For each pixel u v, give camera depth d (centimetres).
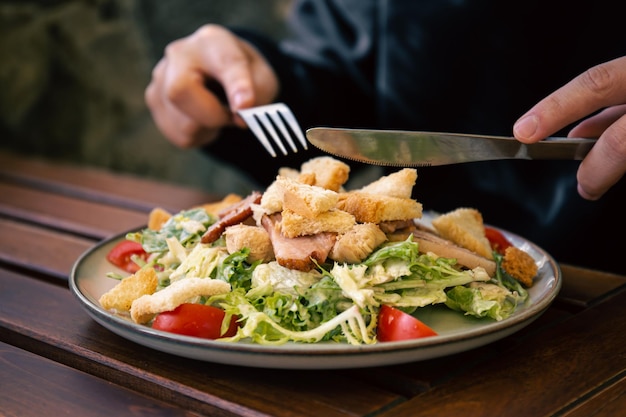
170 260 62
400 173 61
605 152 61
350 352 51
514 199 90
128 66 179
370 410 51
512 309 58
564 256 87
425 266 57
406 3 93
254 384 53
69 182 94
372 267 57
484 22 90
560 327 59
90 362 56
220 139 93
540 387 53
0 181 95
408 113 95
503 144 61
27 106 179
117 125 182
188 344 52
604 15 85
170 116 89
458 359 55
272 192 60
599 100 60
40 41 178
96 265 63
